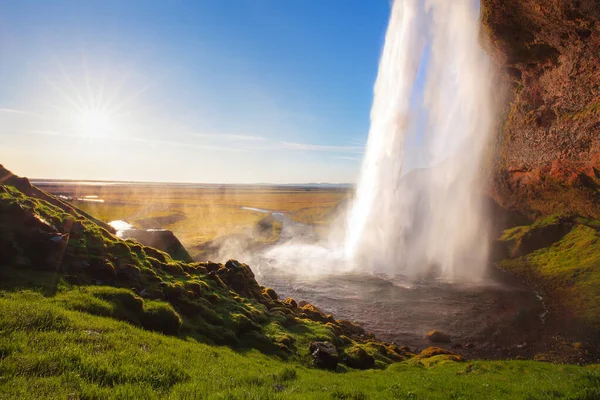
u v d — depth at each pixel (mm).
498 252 60938
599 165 56844
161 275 22422
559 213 63656
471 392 12883
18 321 11148
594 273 42031
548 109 66938
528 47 58625
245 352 17938
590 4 41250
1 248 16375
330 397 10141
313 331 24328
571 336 31266
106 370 9242
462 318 36250
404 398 11398
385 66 79312
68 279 17172
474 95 92062
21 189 24469
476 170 87500
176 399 8148
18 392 7246
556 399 11953
